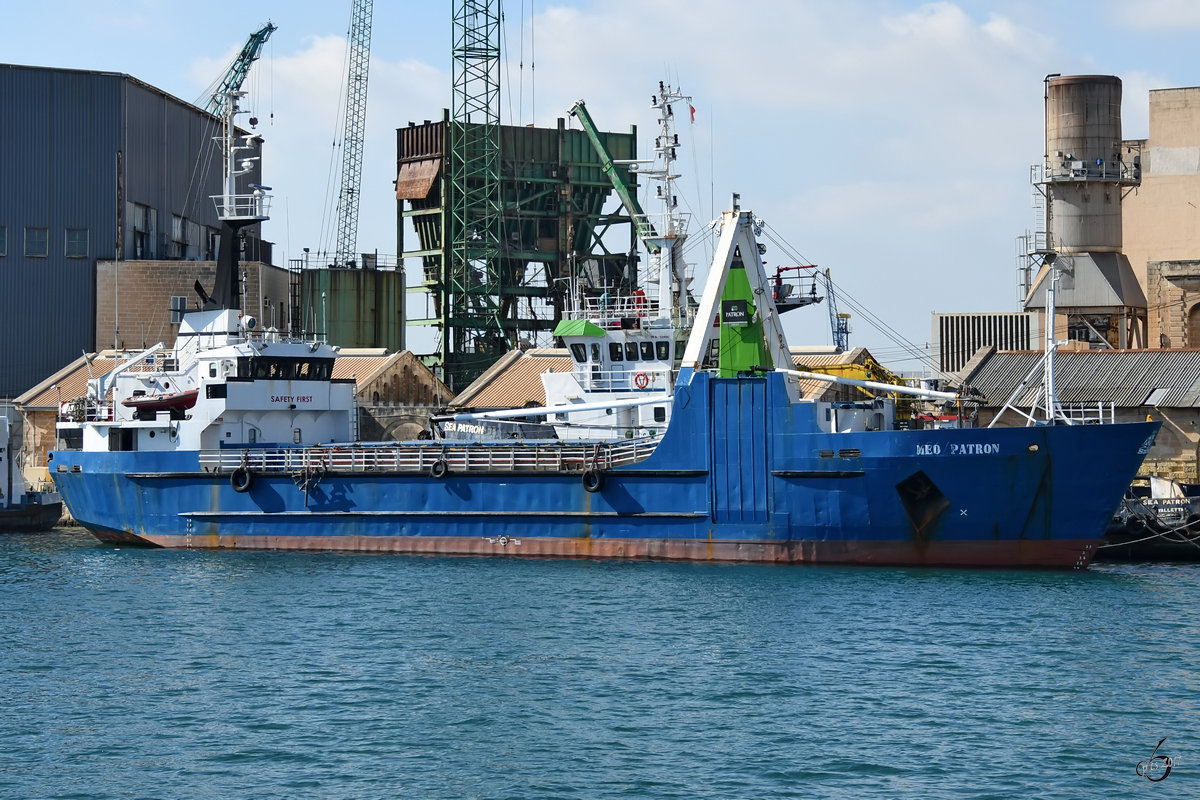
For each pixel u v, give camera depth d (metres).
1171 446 84.25
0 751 41.66
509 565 69.38
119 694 47.44
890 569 66.06
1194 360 88.69
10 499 92.56
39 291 115.94
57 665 51.34
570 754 40.78
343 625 57.00
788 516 66.69
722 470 67.50
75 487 81.81
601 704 45.47
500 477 71.25
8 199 114.88
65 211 116.50
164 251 126.50
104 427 81.12
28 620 59.19
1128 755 40.47
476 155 145.50
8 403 103.12
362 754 41.03
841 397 78.12
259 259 139.50
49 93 115.94
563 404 79.69
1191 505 71.75
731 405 67.38
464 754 40.91
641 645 52.66
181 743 42.22
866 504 65.50
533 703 45.66
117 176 117.88
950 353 124.69
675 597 60.66
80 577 69.38
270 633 55.94
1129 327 106.75
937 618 56.44
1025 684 47.34
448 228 145.50
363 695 46.88
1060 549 64.88
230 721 44.28
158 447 80.19
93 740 42.59
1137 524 71.62
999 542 65.00
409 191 147.50
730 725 43.22
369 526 74.06
